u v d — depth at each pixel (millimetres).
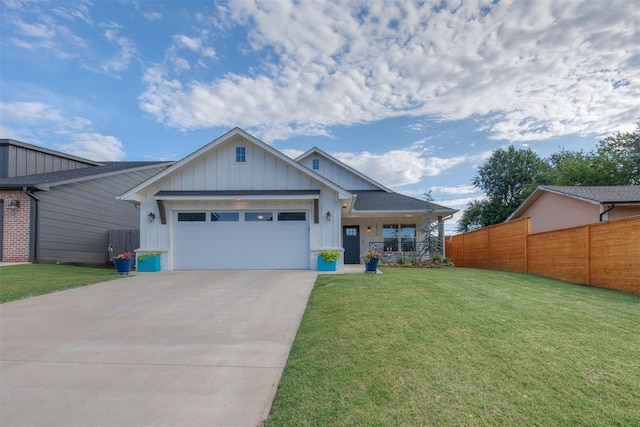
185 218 12008
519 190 33031
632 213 13070
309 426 2613
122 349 4359
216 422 2758
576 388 2988
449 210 15570
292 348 4312
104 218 16500
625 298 6691
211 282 9086
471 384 3092
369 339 4266
